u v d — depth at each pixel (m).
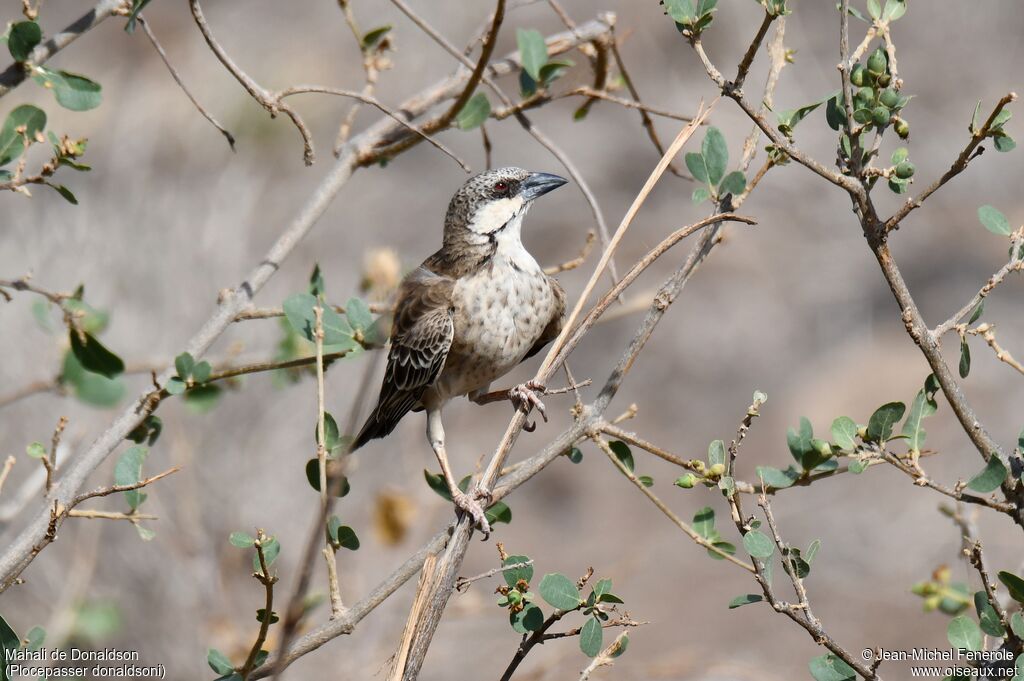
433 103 7.68
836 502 15.61
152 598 11.08
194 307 13.68
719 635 13.52
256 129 20.48
